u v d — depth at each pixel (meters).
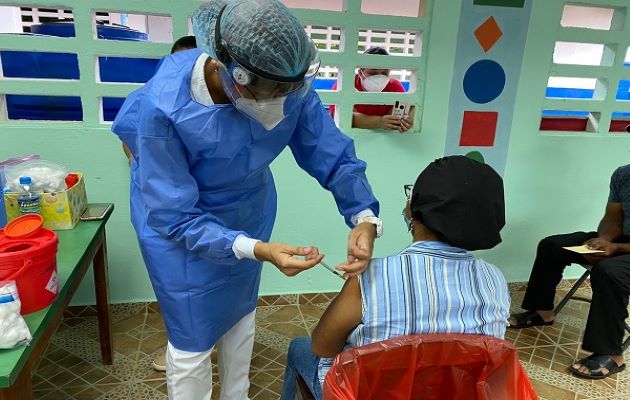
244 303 1.43
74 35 2.05
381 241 2.52
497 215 0.92
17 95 2.00
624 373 2.04
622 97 2.77
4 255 0.98
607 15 3.48
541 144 2.53
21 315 1.03
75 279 1.29
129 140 1.22
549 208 2.67
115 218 2.16
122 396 1.76
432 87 2.29
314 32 2.35
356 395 0.86
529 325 2.38
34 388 1.78
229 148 1.13
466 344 0.90
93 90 1.98
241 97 1.02
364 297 0.92
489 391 0.91
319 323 1.02
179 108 1.05
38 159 1.64
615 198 2.14
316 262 0.99
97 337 2.12
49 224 1.53
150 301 2.31
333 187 1.35
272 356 2.05
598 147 2.60
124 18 2.87
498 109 2.41
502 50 2.30
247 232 1.37
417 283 0.93
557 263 2.27
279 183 2.29
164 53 1.99
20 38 1.86
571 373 2.03
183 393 1.40
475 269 0.98
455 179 0.91
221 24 0.94
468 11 2.21
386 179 2.40
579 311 2.55
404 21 2.16
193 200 1.12
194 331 1.32
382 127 2.30
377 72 2.32
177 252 1.24
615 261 1.93
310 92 1.27
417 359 0.90
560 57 3.73
